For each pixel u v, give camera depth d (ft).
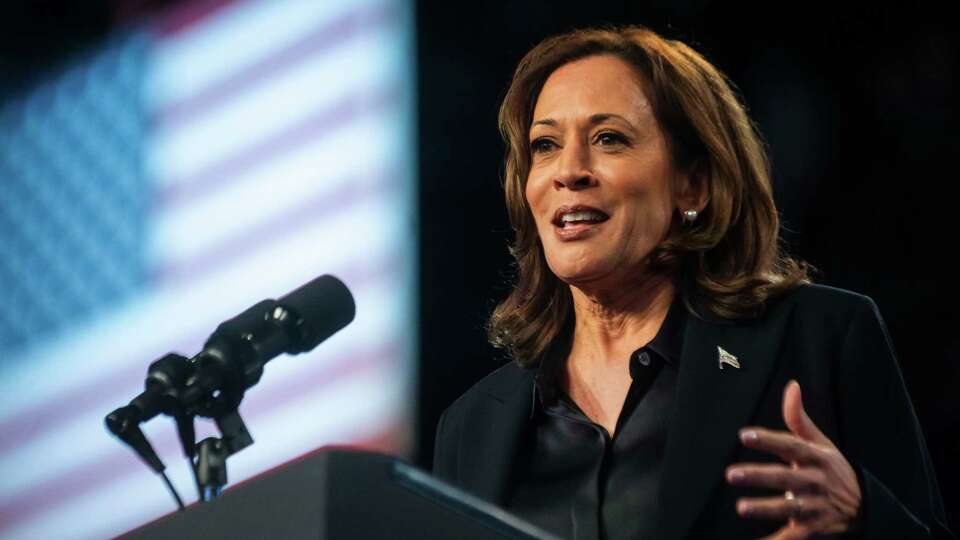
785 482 11.02
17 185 40.22
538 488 14.74
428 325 38.40
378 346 38.37
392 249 38.68
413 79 38.73
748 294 14.97
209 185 39.73
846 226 36.17
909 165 35.94
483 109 38.40
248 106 39.78
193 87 40.04
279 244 39.37
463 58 38.42
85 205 40.14
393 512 9.08
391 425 38.09
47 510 40.22
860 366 14.40
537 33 37.70
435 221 38.68
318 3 39.60
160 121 40.01
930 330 35.29
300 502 8.98
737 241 15.58
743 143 15.70
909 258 35.78
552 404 15.17
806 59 36.65
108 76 40.04
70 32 39.91
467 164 38.58
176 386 11.62
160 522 9.70
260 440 38.09
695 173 15.62
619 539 13.93
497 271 38.40
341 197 39.11
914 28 35.88
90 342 40.06
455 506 9.36
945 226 35.55
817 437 11.58
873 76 36.22
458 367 38.27
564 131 15.31
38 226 40.22
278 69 39.68
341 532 8.85
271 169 39.55
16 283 40.27
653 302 15.26
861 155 36.22
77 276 40.11
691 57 15.87
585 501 14.33
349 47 39.27
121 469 40.24
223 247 39.60
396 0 39.01
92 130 40.04
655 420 14.51
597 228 14.87
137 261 40.01
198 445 11.67
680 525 13.46
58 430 40.22
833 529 11.47
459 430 15.89
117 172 40.06
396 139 38.91
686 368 14.47
